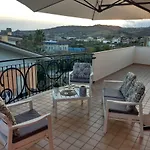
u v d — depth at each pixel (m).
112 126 2.90
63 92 3.38
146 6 2.38
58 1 2.90
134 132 2.73
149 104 3.84
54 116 3.20
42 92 4.40
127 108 2.62
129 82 3.03
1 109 1.71
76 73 4.22
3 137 1.95
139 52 8.45
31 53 6.31
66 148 2.36
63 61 4.93
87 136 2.63
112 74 6.57
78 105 3.69
